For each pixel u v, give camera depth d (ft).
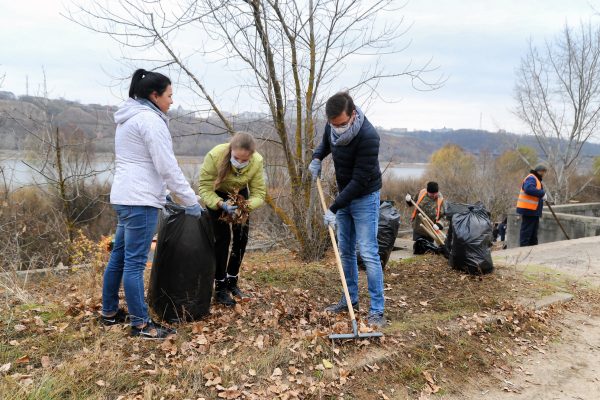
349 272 14.21
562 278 20.13
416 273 19.60
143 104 10.80
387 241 19.56
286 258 22.95
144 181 10.75
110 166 26.50
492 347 13.33
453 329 13.66
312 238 22.20
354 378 10.98
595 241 29.55
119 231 11.52
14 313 12.42
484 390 11.66
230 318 13.03
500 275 19.62
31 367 9.82
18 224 25.54
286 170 24.18
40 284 16.58
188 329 12.05
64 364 9.77
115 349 10.77
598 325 15.70
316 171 14.39
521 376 12.43
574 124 63.10
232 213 12.84
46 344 10.73
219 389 9.72
